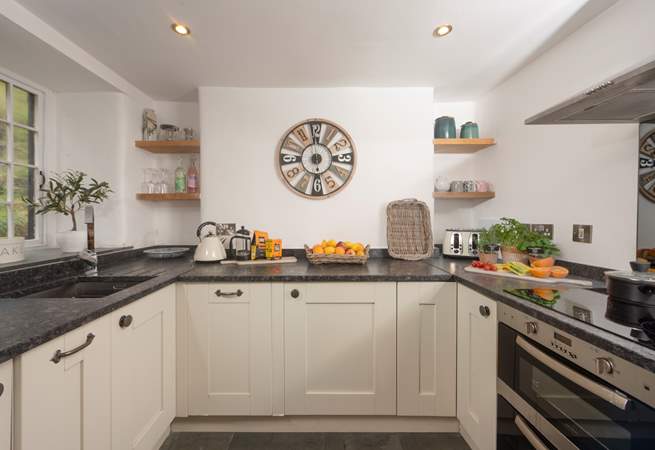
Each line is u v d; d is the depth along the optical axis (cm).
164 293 142
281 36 155
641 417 62
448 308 153
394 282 154
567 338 82
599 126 140
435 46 165
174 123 239
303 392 154
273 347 153
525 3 132
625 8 126
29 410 73
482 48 167
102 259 180
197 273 159
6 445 69
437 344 153
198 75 198
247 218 217
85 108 201
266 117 216
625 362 66
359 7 134
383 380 154
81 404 91
